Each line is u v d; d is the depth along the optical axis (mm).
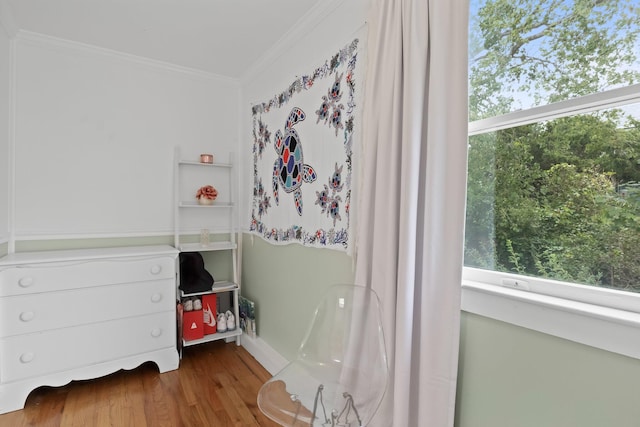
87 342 1993
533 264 1043
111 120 2447
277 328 2328
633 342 759
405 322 1131
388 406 1241
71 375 1940
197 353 2584
